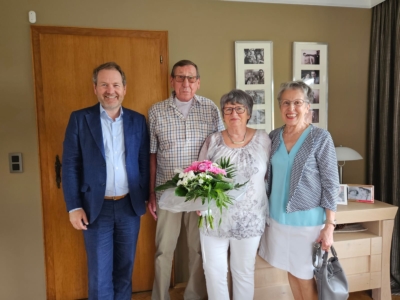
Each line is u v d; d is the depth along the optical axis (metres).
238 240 1.67
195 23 2.32
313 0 2.47
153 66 2.28
